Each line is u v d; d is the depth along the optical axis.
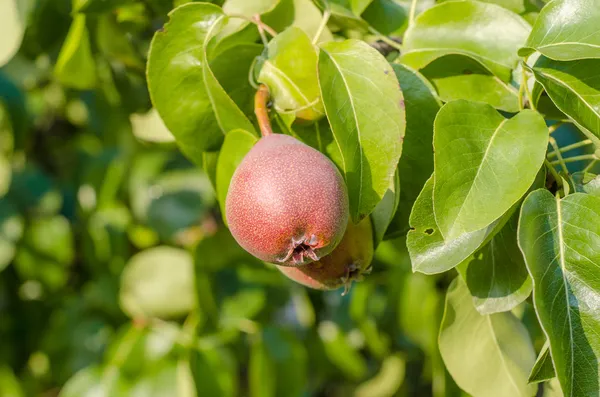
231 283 0.84
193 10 0.59
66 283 1.01
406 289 0.81
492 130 0.53
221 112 0.58
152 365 0.81
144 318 0.84
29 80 1.01
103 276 0.93
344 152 0.54
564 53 0.53
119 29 0.73
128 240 0.94
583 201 0.53
